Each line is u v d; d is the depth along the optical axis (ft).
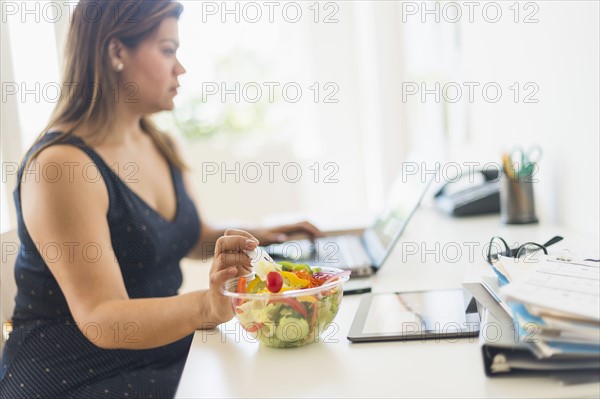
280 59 11.55
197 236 5.18
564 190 4.66
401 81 9.34
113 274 3.61
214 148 11.17
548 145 4.88
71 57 4.23
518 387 2.11
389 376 2.31
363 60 10.35
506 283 2.63
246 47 11.49
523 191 4.98
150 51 4.29
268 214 11.32
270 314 2.67
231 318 3.05
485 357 2.19
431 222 5.81
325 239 5.69
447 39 7.36
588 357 2.10
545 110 4.85
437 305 3.13
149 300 3.35
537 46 4.88
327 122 11.34
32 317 4.02
